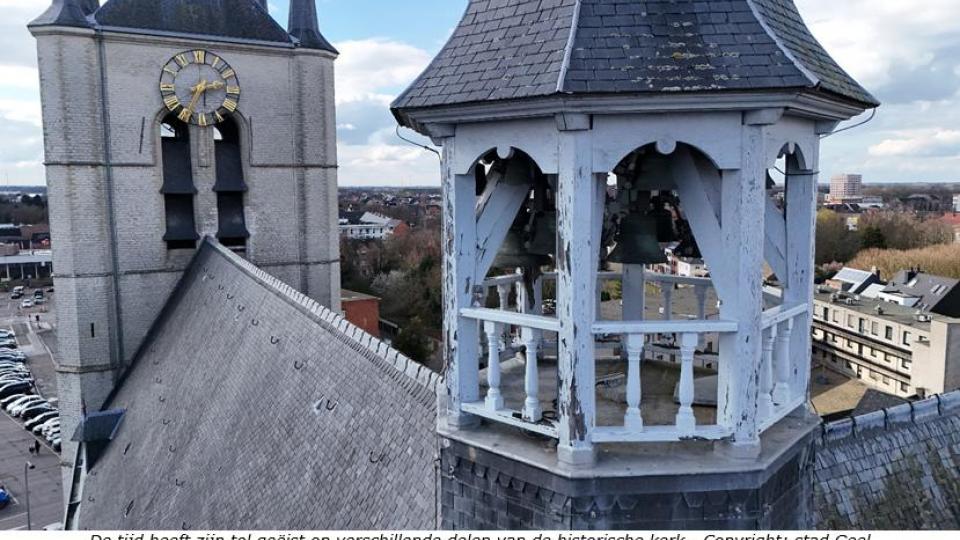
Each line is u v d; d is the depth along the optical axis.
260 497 14.52
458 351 8.38
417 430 11.23
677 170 7.79
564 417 7.33
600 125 7.08
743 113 7.07
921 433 13.12
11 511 53.66
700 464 7.37
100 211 31.22
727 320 7.32
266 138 34.22
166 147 32.94
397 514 10.40
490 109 7.45
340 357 15.36
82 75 30.19
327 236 36.06
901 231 131.50
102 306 31.64
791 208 8.67
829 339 77.94
